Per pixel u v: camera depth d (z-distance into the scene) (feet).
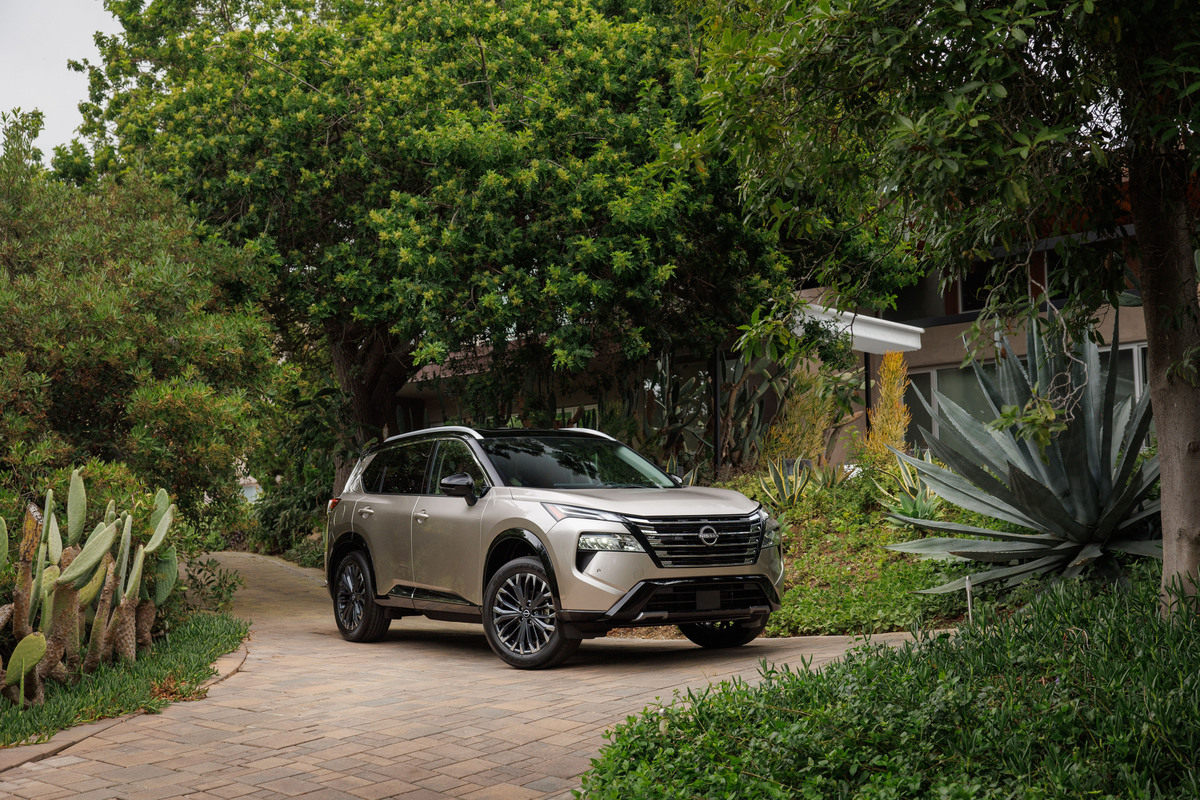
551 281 41.34
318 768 15.90
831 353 49.96
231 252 42.27
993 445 29.91
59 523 26.86
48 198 35.81
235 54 49.06
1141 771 11.73
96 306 30.42
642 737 15.20
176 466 33.30
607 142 44.50
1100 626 16.90
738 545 24.90
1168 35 15.15
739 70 16.96
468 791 14.62
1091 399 27.12
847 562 35.37
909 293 68.74
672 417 53.57
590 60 45.60
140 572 24.22
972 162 13.97
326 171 46.96
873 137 17.53
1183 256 18.57
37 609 22.85
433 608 28.50
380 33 49.60
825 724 14.42
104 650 23.44
